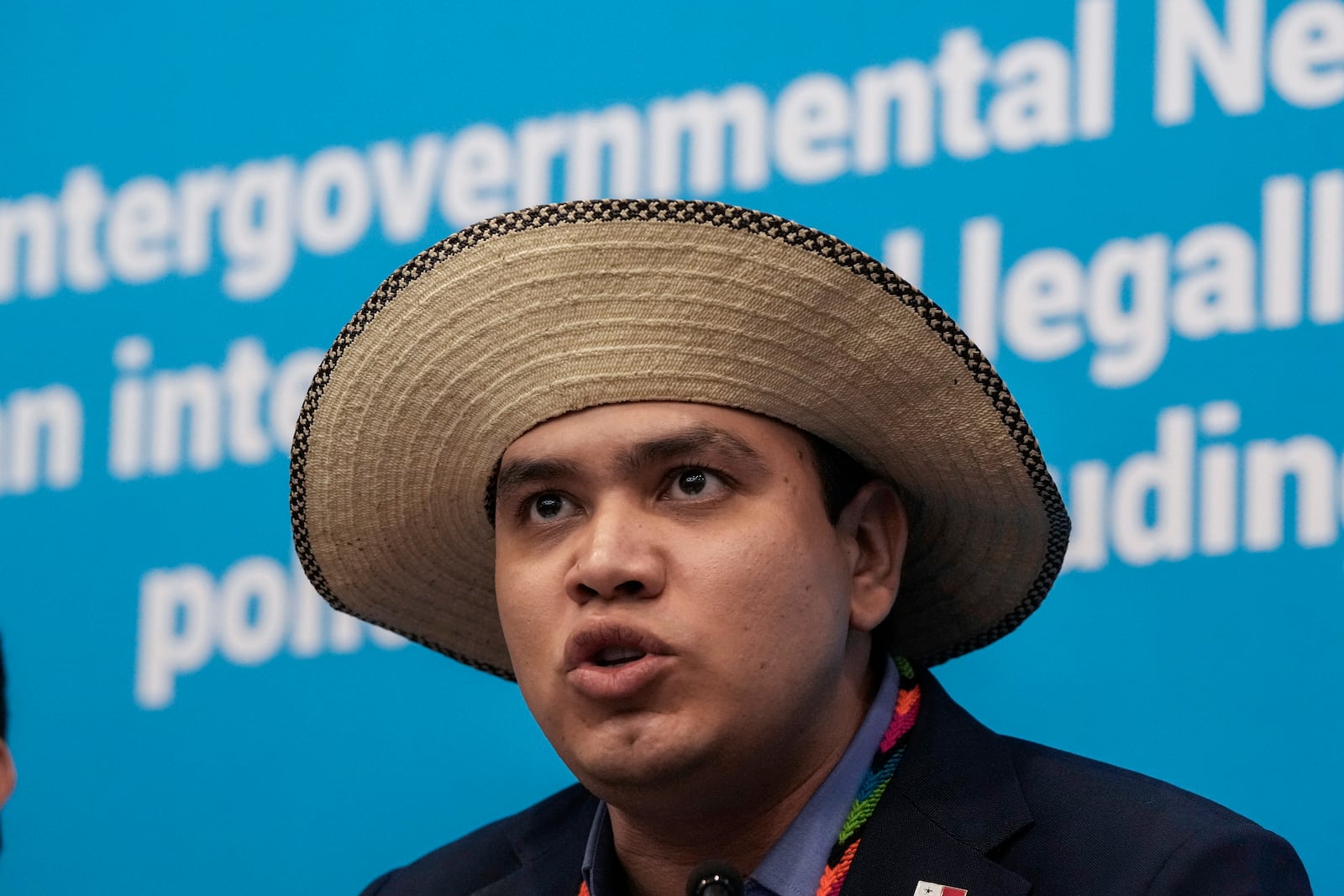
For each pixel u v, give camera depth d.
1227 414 8.56
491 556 7.14
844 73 9.54
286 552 10.07
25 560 10.49
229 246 10.59
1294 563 8.35
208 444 10.38
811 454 6.36
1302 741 8.19
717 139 9.70
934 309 6.12
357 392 6.61
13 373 10.79
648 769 6.02
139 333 10.63
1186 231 8.79
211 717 9.97
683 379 6.17
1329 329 8.50
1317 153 8.66
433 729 9.58
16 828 10.09
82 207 10.91
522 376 6.31
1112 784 6.41
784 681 6.09
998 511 6.68
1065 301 8.91
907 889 6.18
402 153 10.32
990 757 6.54
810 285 6.08
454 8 10.37
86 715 10.17
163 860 9.86
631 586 6.00
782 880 6.34
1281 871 6.17
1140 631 8.51
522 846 7.30
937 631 7.28
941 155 9.28
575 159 9.95
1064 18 9.19
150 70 10.96
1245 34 8.88
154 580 10.26
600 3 10.06
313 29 10.66
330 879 9.58
